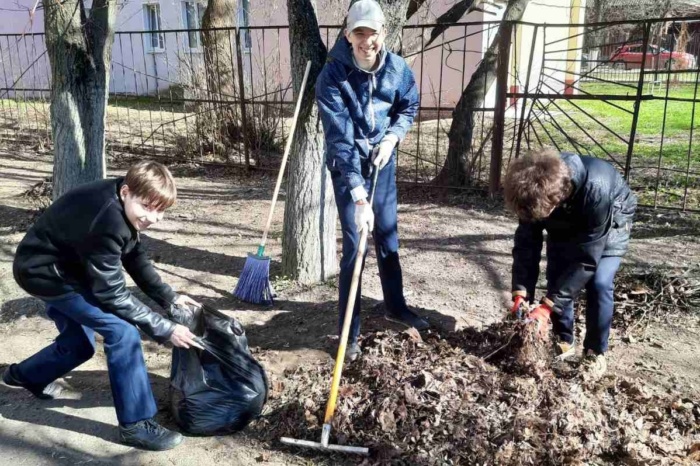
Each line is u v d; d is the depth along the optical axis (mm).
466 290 4523
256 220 6336
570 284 2924
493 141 6711
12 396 3238
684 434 2852
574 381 3102
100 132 4992
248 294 4277
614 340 3738
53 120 4887
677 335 3803
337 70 3156
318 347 3652
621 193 3080
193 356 2855
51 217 2514
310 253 4547
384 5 4105
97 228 2426
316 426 2883
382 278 3773
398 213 6539
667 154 9031
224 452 2799
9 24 15734
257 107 9109
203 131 9461
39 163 9109
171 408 2943
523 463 2582
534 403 2865
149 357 3641
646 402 3051
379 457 2693
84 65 4797
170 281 4746
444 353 3324
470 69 13203
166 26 16234
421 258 5195
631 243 5410
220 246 5559
